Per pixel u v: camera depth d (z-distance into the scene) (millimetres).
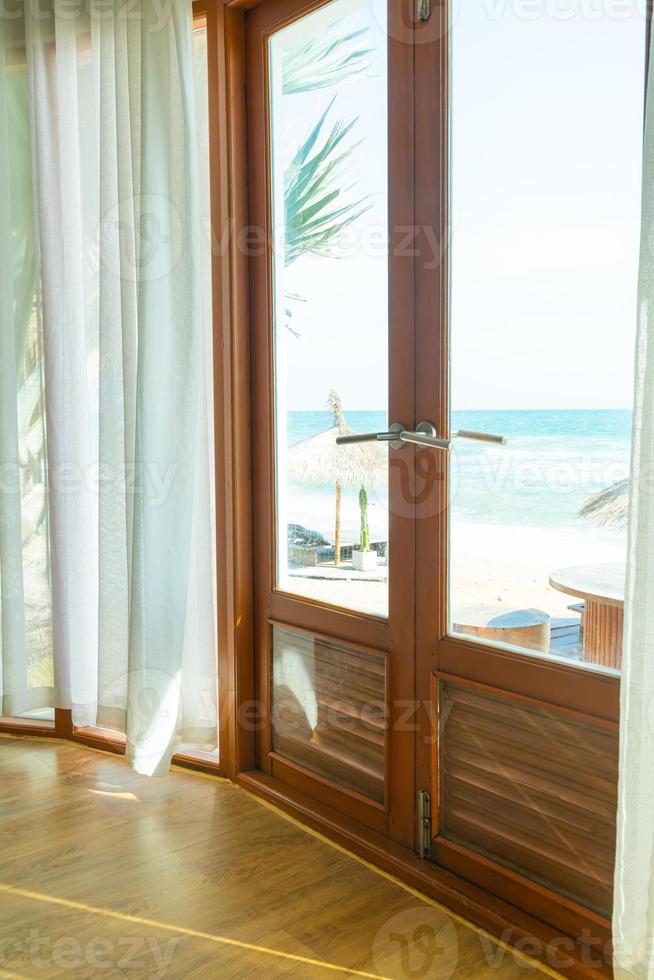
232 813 2516
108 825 2434
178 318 2549
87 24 2723
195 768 2801
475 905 1985
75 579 2879
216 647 2740
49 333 2844
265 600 2643
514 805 1976
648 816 1509
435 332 2033
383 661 2273
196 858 2254
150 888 2111
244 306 2594
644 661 1486
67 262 2785
